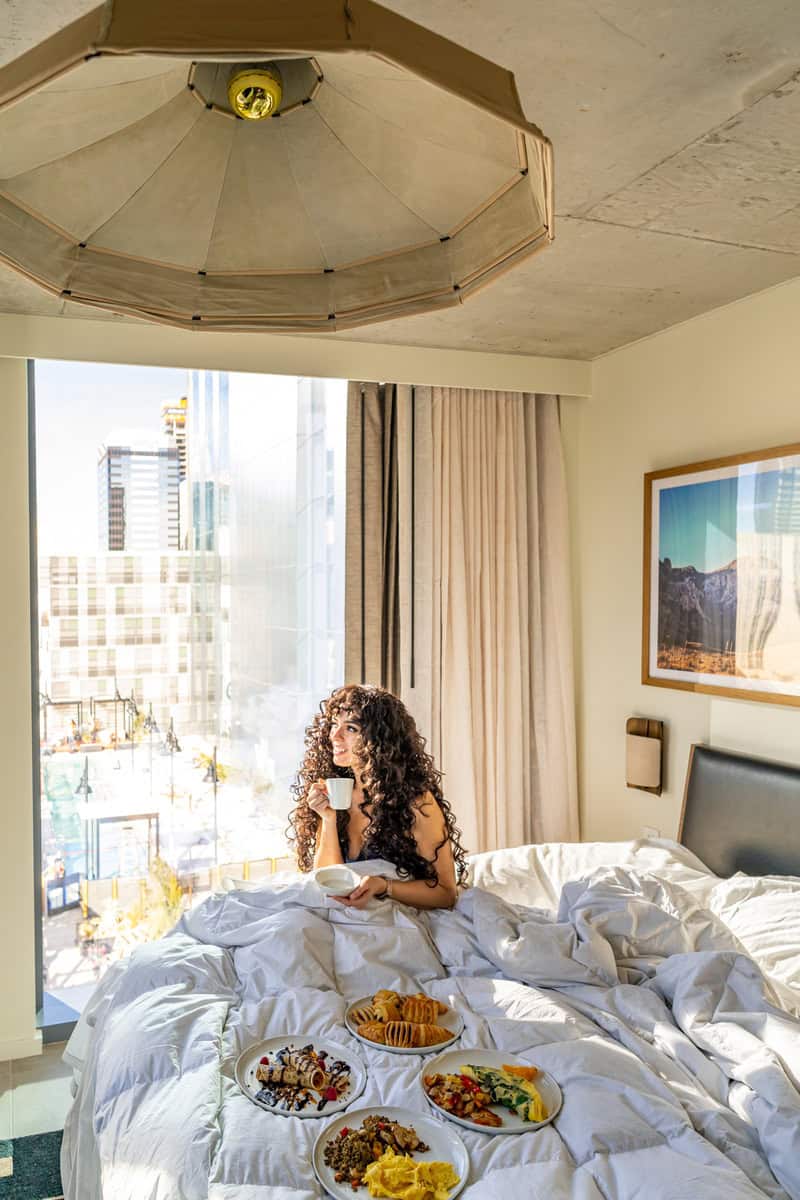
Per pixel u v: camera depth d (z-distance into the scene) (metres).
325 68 1.07
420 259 1.28
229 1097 1.59
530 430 3.98
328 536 3.66
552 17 1.57
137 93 1.06
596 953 2.05
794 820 2.79
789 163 2.13
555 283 2.98
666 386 3.55
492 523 3.91
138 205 1.18
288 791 3.63
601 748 3.97
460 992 2.00
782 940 2.27
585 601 4.07
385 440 3.73
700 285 3.02
